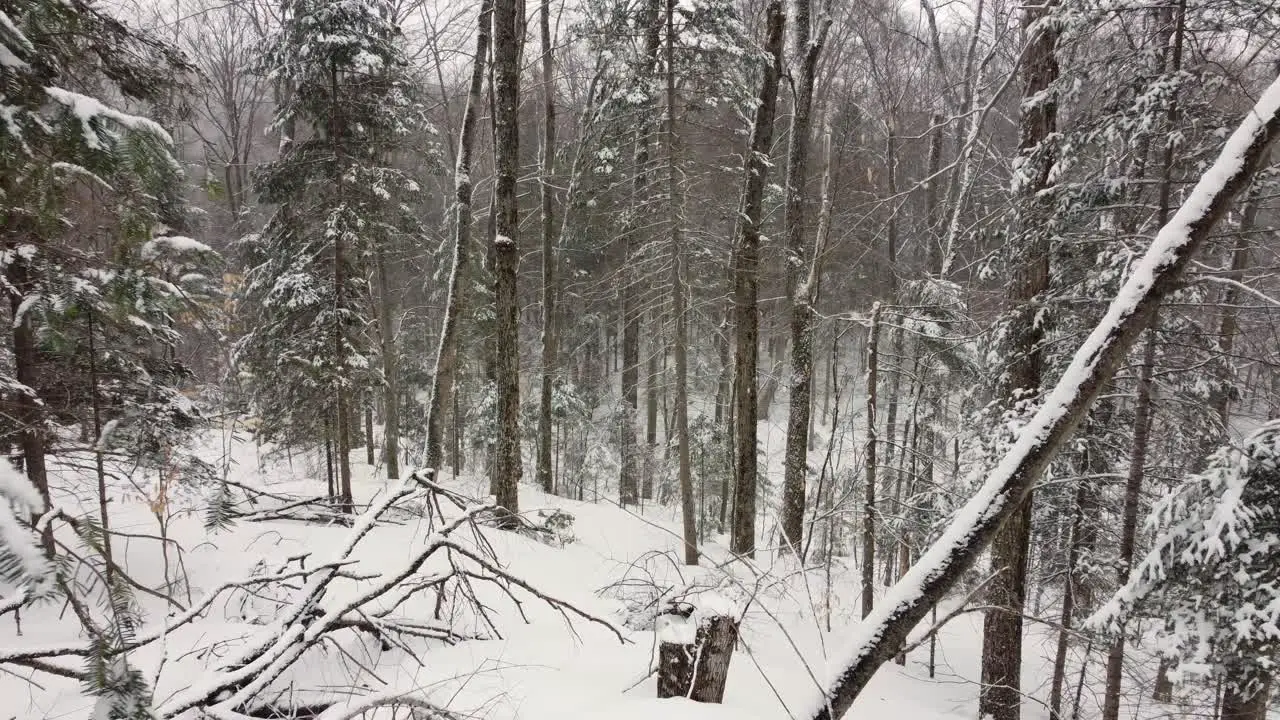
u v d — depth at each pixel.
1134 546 6.10
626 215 12.66
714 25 10.23
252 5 13.80
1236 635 4.46
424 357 20.08
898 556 11.58
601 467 19.77
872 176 16.69
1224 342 6.96
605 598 7.27
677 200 11.11
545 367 16.34
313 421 10.41
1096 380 2.63
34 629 4.12
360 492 11.59
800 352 12.41
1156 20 5.76
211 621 4.81
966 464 8.39
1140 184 6.40
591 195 17.52
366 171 10.98
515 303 10.39
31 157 1.87
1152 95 5.37
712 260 12.04
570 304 21.55
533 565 7.86
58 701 3.44
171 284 2.65
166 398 4.80
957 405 11.65
